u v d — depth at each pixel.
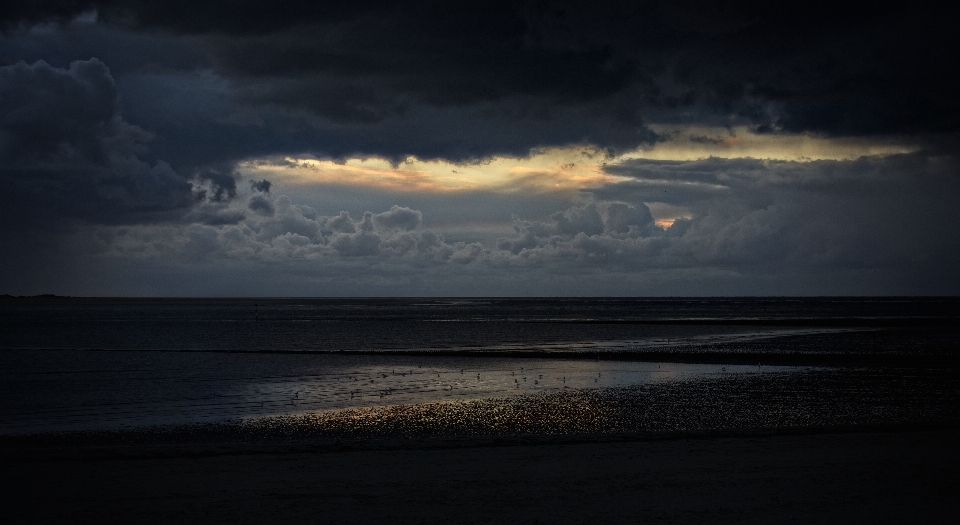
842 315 131.25
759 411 22.27
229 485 12.05
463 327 92.31
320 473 12.92
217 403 25.44
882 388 27.48
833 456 14.15
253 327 94.12
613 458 14.11
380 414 22.47
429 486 11.97
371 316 142.62
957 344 52.66
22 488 11.82
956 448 14.94
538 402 24.72
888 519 10.08
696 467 13.25
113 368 38.69
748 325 90.62
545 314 151.62
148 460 14.15
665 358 42.28
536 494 11.43
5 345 59.03
